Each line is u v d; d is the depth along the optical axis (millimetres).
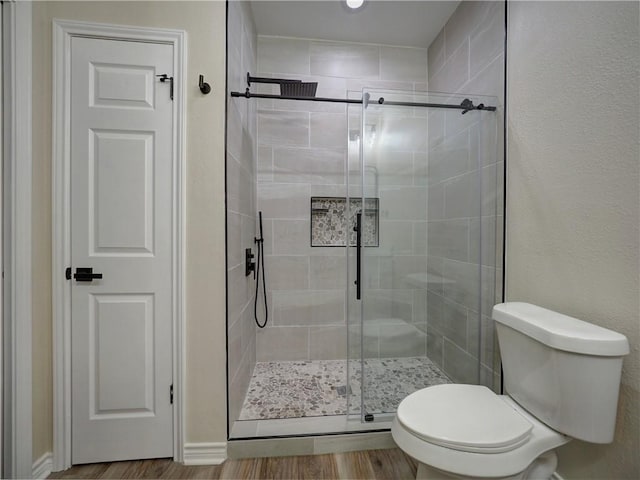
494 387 1588
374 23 2045
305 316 2250
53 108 1248
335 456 1380
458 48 1892
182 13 1312
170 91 1313
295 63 2186
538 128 1261
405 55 2289
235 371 1507
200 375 1338
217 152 1333
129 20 1287
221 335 1346
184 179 1316
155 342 1328
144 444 1330
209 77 1326
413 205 1673
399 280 1692
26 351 1163
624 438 915
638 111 866
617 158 927
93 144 1287
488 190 1601
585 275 1045
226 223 1347
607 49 953
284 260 2221
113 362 1311
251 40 1939
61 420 1270
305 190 2219
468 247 1711
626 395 912
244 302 1769
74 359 1288
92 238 1294
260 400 1715
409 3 1865
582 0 1042
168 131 1317
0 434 1126
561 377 907
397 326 1700
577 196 1072
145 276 1317
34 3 1195
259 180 2180
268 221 2197
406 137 1634
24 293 1158
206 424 1342
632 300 889
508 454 867
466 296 1746
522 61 1355
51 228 1259
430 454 888
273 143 2186
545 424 969
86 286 1291
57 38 1249
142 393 1325
